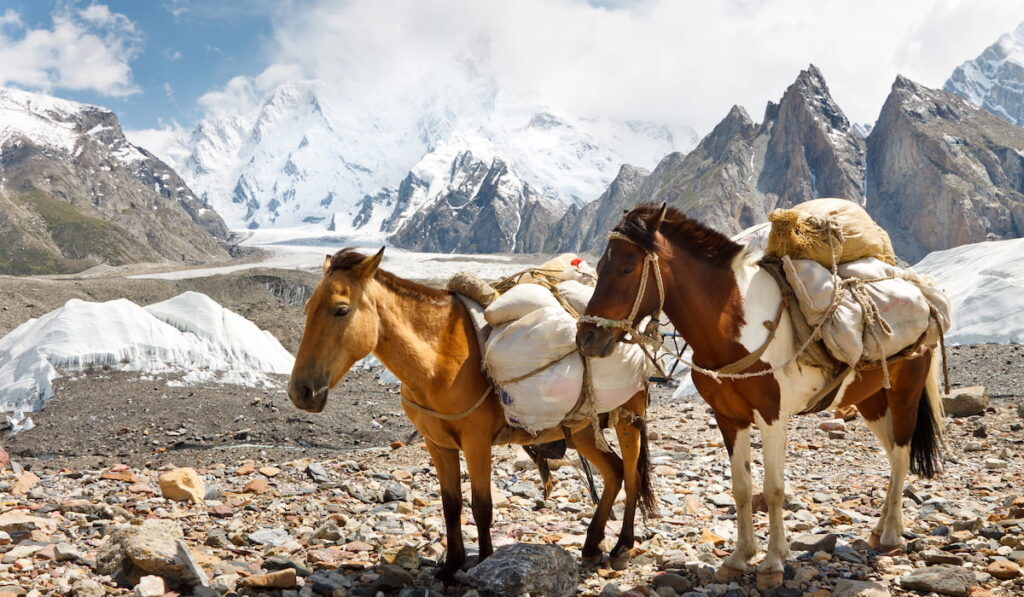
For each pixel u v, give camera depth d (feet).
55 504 25.23
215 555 20.84
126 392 52.26
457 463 19.04
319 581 17.88
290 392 16.52
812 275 18.90
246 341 64.03
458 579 17.80
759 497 25.72
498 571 16.89
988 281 66.08
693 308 18.22
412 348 17.83
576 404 18.69
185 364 58.54
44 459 40.81
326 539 22.43
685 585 18.08
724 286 18.29
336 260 17.28
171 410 49.29
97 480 31.42
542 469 21.49
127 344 57.77
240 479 32.09
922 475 22.34
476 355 18.51
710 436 39.88
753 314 18.30
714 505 26.86
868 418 22.29
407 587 18.15
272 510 26.35
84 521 23.22
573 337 18.44
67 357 55.31
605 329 17.34
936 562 19.13
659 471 31.81
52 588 17.15
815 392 19.40
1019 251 69.46
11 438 45.73
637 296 17.47
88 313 59.21
